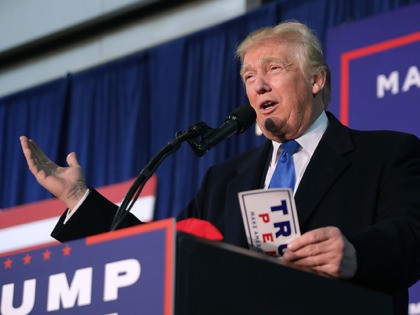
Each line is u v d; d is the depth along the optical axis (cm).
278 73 244
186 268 162
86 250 174
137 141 599
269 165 244
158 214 561
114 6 653
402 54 413
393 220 204
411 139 231
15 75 708
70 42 684
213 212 242
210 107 564
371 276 192
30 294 180
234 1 599
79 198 224
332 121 242
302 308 177
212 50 578
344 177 225
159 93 597
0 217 568
